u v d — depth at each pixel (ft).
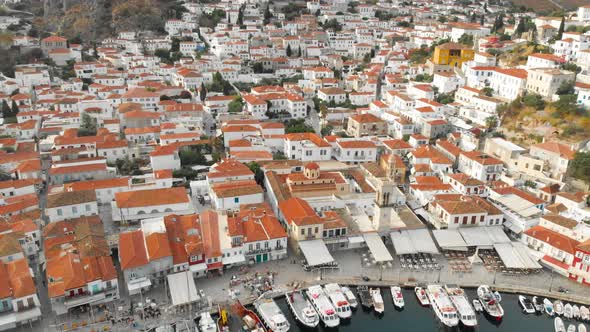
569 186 497.05
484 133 615.57
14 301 313.94
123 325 323.16
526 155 537.24
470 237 422.41
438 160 551.18
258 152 581.94
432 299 360.48
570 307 356.38
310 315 337.72
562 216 434.71
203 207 481.05
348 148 586.86
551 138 556.51
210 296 356.38
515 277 390.63
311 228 404.57
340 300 352.49
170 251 363.76
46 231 398.83
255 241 392.88
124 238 385.91
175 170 547.49
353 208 468.34
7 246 362.12
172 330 321.73
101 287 339.36
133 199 447.42
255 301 353.51
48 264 354.54
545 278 391.04
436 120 643.04
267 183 510.99
